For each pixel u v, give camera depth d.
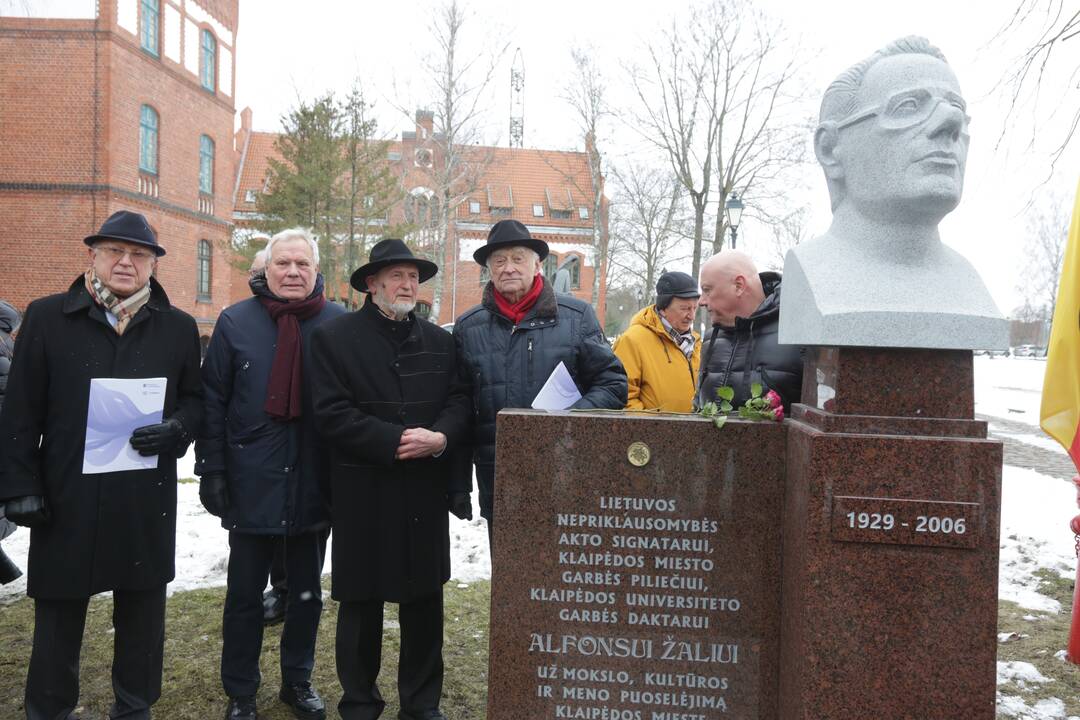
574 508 2.71
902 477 2.26
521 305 3.54
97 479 3.06
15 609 4.60
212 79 26.22
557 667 2.73
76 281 3.20
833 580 2.28
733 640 2.68
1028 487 8.80
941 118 2.32
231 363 3.63
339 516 3.24
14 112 20.58
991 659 2.25
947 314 2.27
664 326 4.88
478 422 3.52
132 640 3.20
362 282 3.42
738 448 2.66
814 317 2.35
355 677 3.25
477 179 28.86
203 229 25.70
